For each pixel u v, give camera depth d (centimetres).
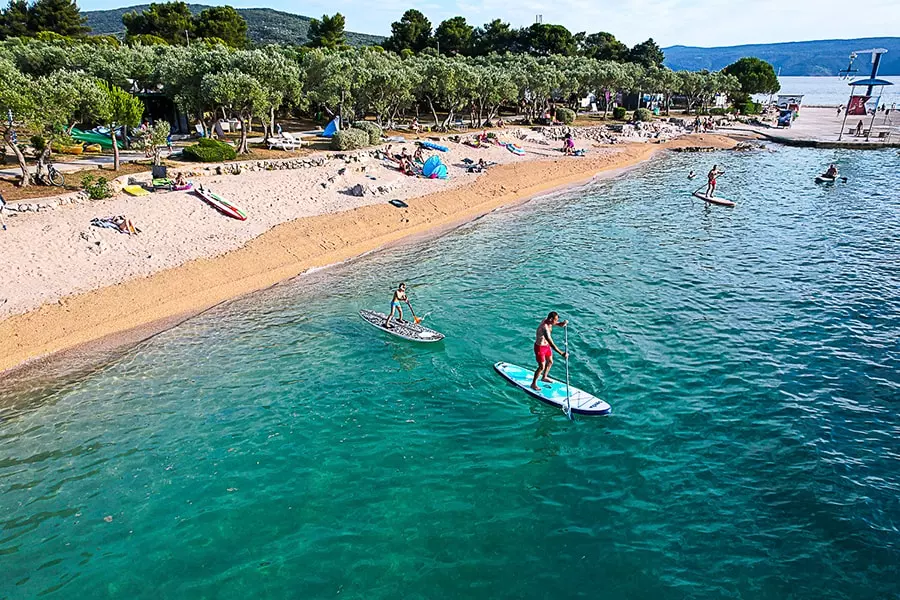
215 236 3200
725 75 11250
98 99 3500
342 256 3316
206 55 4916
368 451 1616
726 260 3164
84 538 1316
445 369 2047
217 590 1170
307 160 4472
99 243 2839
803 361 2058
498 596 1149
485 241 3609
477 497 1433
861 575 1186
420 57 8925
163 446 1647
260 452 1617
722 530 1312
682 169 6125
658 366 2034
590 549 1266
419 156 5275
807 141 7738
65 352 2178
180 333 2352
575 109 10081
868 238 3525
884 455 1559
